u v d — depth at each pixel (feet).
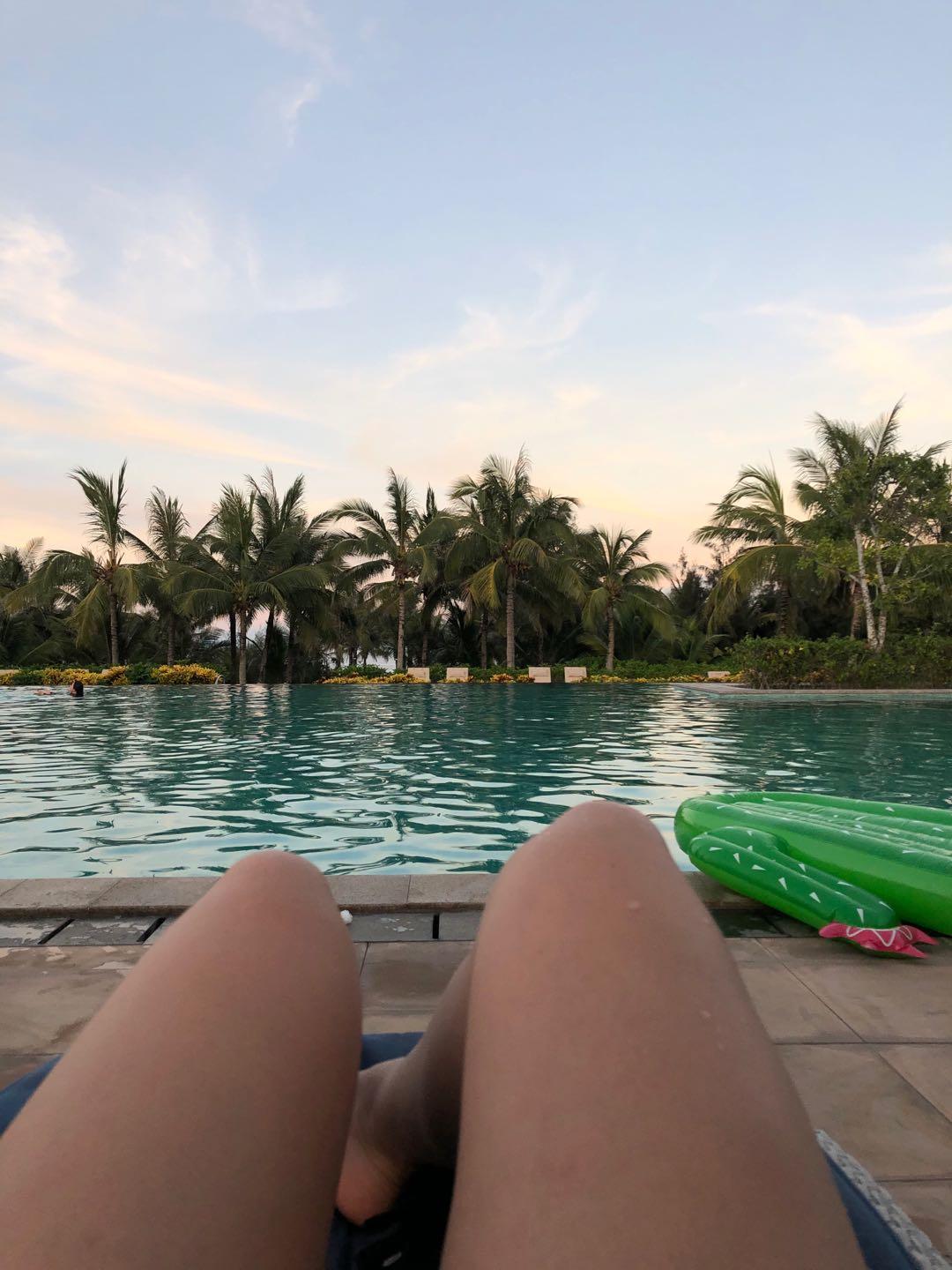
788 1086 1.54
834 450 59.00
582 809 2.01
